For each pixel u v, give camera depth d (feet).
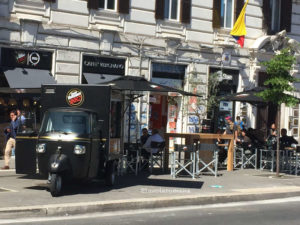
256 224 29.89
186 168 54.24
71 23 64.64
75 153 35.91
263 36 80.74
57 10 63.62
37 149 36.65
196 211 33.86
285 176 54.34
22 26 60.95
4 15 59.98
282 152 62.54
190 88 73.51
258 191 41.50
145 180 45.88
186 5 74.23
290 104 53.21
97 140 38.09
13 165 53.83
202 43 75.77
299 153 64.18
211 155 56.03
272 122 84.17
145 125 70.38
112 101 44.29
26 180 42.83
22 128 49.67
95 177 39.22
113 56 67.87
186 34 74.38
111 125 43.83
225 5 78.84
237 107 79.30
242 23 76.23
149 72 71.05
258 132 70.13
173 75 74.08
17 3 60.85
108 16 67.62
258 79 81.35
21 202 31.83
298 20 85.35
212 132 76.59
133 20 69.62
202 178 49.21
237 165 61.98
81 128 36.96
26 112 61.16
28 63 61.62
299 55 82.74
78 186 40.81
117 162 45.55
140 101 69.77
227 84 78.33
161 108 74.02
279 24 84.12
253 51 79.51
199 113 74.49
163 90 46.57
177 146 48.70
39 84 60.80
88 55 66.03
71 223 28.17
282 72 53.31
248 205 37.63
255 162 60.70
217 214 32.94
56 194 34.83
